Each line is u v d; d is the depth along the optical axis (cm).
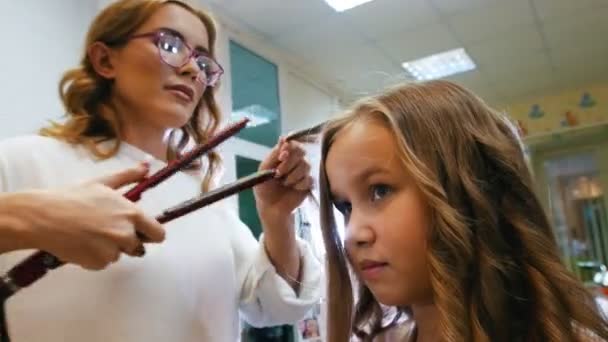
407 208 51
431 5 260
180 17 76
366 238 52
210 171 87
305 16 264
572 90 418
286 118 309
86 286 60
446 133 55
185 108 75
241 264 81
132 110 76
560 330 50
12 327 57
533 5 266
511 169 56
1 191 60
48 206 38
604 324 53
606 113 404
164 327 64
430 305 55
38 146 67
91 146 71
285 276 78
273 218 75
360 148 54
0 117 139
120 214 39
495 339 49
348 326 66
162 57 71
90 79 77
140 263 64
